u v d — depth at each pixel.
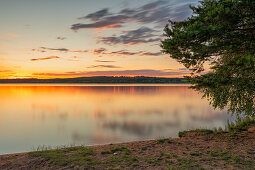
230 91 9.78
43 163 6.20
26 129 25.58
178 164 5.92
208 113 39.00
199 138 9.52
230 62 6.60
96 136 19.89
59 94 110.50
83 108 49.81
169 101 69.81
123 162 6.20
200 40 6.44
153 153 7.23
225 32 5.96
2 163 6.46
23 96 95.62
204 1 7.75
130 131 22.47
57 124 29.17
